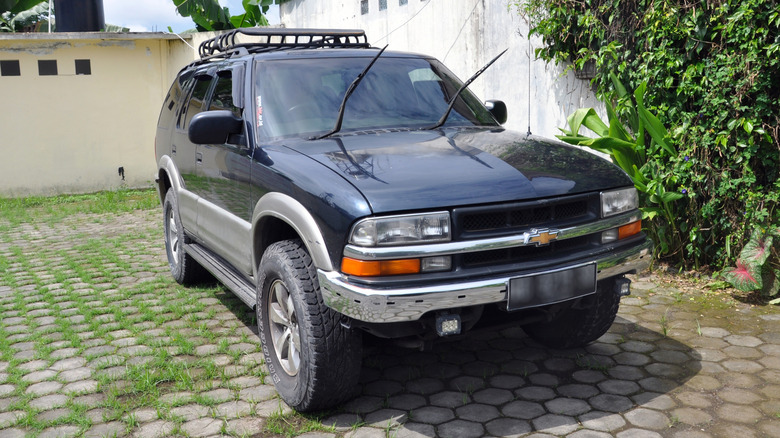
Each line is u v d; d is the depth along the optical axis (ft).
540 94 23.15
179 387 12.26
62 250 24.45
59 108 38.93
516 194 10.07
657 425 10.48
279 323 11.71
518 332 14.67
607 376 12.34
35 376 13.08
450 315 9.86
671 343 13.75
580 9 20.34
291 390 11.15
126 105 40.14
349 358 10.51
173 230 19.57
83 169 39.83
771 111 16.37
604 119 20.99
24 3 46.01
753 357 12.94
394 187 9.87
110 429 10.93
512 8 23.72
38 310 17.31
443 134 12.62
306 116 12.91
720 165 17.34
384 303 9.33
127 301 17.79
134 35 38.93
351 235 9.62
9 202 36.68
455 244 9.66
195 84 17.53
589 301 12.09
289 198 10.91
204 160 15.26
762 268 16.24
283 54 14.24
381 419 10.96
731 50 16.62
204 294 18.22
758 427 10.32
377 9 31.58
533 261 10.23
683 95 17.67
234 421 11.06
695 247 17.87
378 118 13.12
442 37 27.48
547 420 10.78
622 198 11.27
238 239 13.32
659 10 17.46
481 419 10.89
